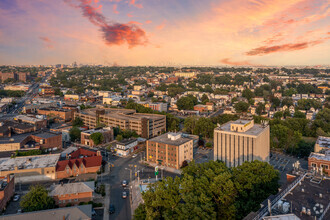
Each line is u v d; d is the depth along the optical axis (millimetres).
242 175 98812
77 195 116812
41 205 104000
